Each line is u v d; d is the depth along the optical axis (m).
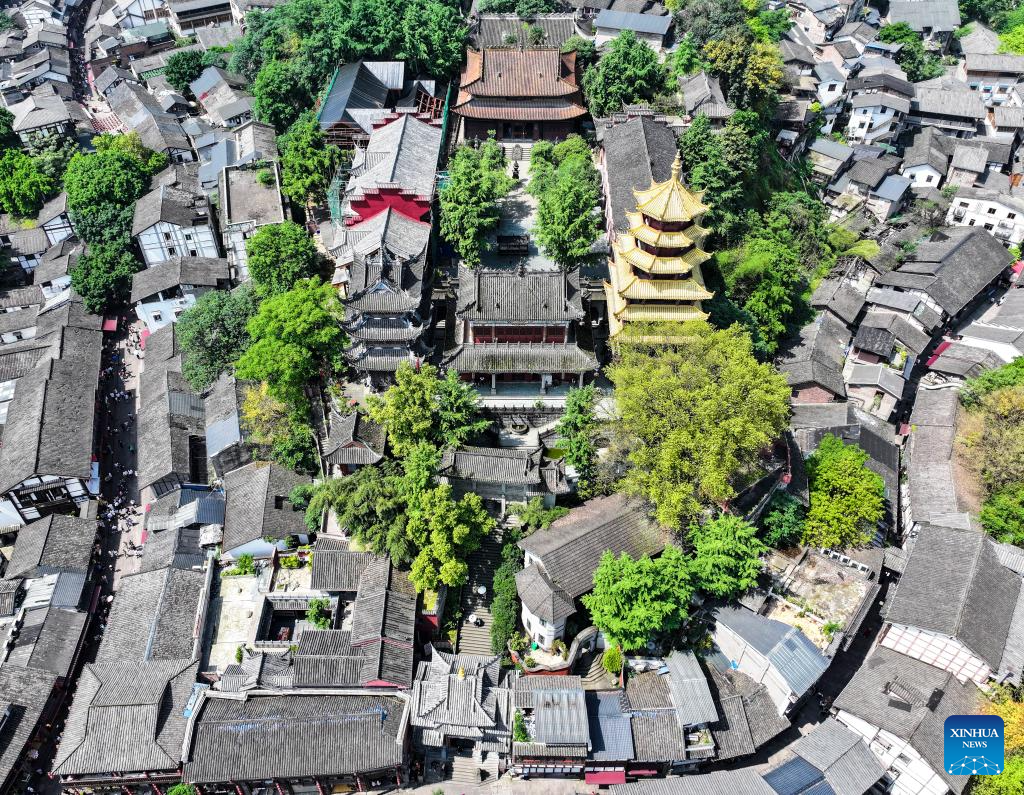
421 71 116.81
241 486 81.19
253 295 93.69
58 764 60.75
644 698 63.78
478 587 72.38
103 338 108.06
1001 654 63.62
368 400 75.88
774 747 66.31
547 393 80.94
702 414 63.53
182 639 70.50
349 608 73.19
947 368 101.94
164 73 147.75
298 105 117.75
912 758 60.91
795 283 100.44
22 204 122.88
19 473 84.00
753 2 141.00
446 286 90.25
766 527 73.06
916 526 80.62
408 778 64.38
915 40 159.88
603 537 66.88
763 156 114.62
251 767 60.84
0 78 157.38
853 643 73.38
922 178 138.12
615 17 121.38
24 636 73.25
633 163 92.56
